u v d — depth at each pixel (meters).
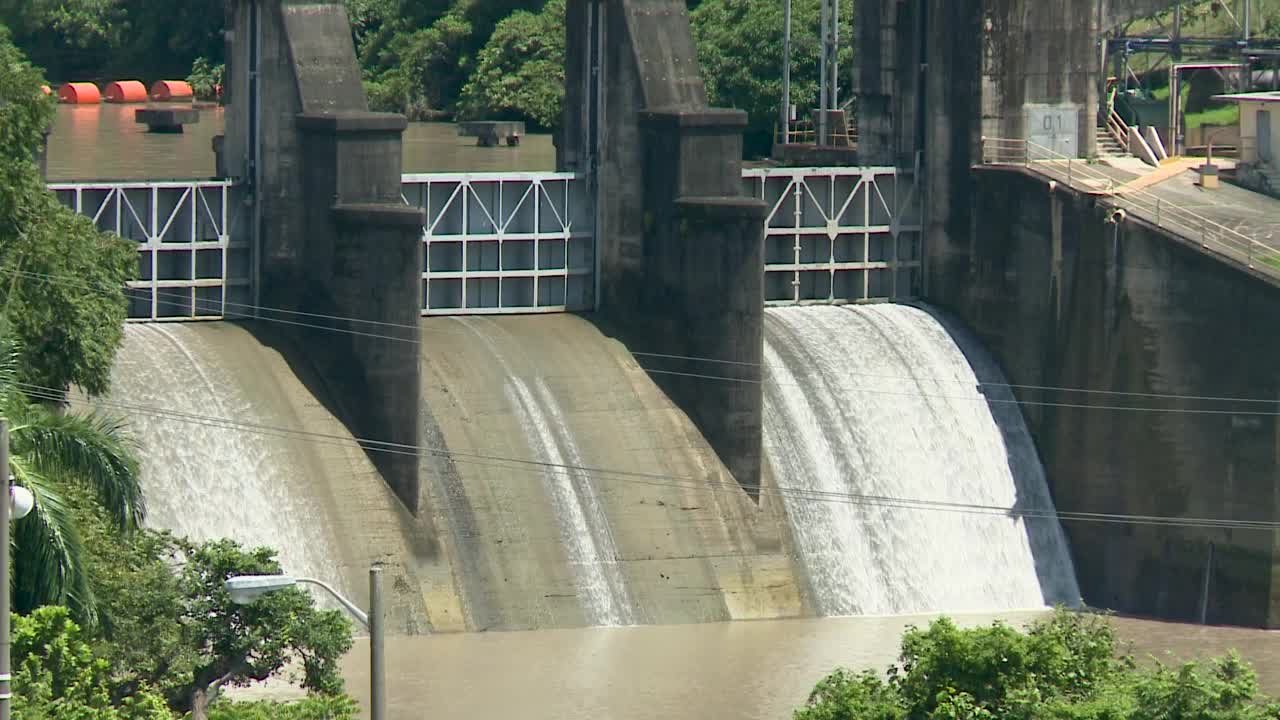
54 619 177.50
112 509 195.12
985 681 194.38
